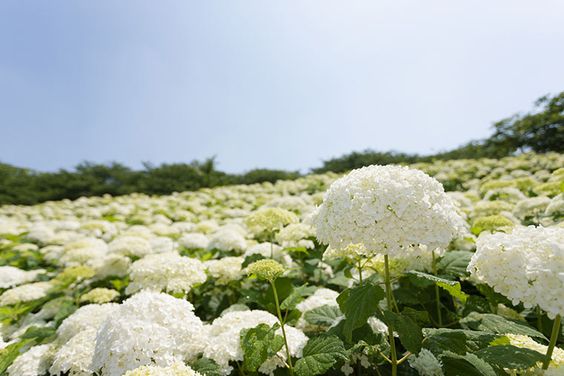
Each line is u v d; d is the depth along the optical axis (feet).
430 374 6.87
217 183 92.17
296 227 13.62
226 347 7.32
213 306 12.80
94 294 12.50
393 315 5.86
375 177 6.46
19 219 43.93
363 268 9.57
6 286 16.05
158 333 6.76
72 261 16.42
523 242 5.40
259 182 91.15
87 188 95.09
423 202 6.08
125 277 15.96
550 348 5.28
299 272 14.30
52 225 32.07
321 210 7.03
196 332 7.55
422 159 82.33
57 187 95.50
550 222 15.56
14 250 23.62
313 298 9.93
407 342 5.56
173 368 5.83
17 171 110.22
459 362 6.10
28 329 11.20
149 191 91.15
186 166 98.99
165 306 7.54
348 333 5.53
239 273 12.30
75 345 8.25
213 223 26.16
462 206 20.88
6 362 9.34
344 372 7.84
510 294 5.18
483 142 77.51
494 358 5.14
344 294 6.99
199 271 11.14
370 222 5.90
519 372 5.62
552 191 18.94
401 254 6.34
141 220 32.55
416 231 5.94
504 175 36.73
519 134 72.18
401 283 9.87
